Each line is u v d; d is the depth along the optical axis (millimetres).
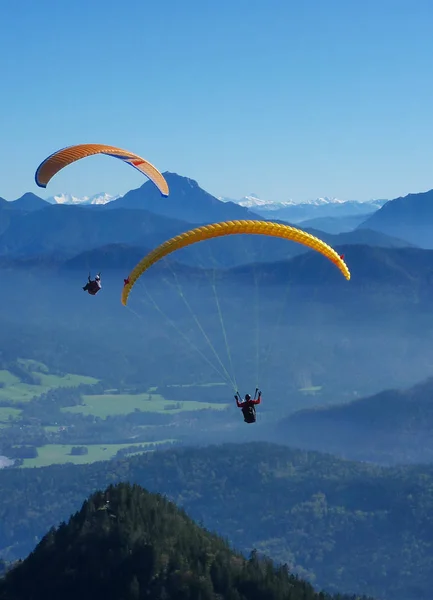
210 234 66500
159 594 99562
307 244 68688
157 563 102375
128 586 99250
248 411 61781
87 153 74375
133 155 77625
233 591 104812
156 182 79000
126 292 67000
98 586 99875
